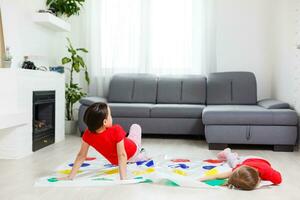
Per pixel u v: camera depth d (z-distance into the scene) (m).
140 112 4.11
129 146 2.56
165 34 5.04
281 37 4.39
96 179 2.21
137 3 5.04
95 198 1.86
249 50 4.95
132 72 5.11
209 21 4.93
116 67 5.13
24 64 3.62
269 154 3.34
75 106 5.15
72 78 5.12
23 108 3.10
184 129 4.09
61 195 1.91
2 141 2.97
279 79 4.48
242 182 2.02
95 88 5.14
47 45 4.56
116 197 1.88
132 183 2.14
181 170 2.49
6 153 2.97
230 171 2.26
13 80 2.99
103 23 5.11
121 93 4.81
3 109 3.03
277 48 4.57
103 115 2.15
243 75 4.68
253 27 4.93
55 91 3.87
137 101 4.78
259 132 3.52
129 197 1.88
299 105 3.67
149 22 5.04
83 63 4.65
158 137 4.40
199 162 2.81
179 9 5.00
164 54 5.05
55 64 4.87
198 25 4.98
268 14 4.88
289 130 3.48
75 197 1.87
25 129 3.12
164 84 4.82
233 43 4.97
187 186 2.09
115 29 5.09
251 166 2.16
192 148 3.62
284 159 3.07
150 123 4.13
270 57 4.90
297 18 3.77
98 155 3.14
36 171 2.50
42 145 3.52
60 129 4.04
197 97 4.69
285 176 2.42
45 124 3.79
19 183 2.16
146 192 1.97
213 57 4.97
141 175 2.29
